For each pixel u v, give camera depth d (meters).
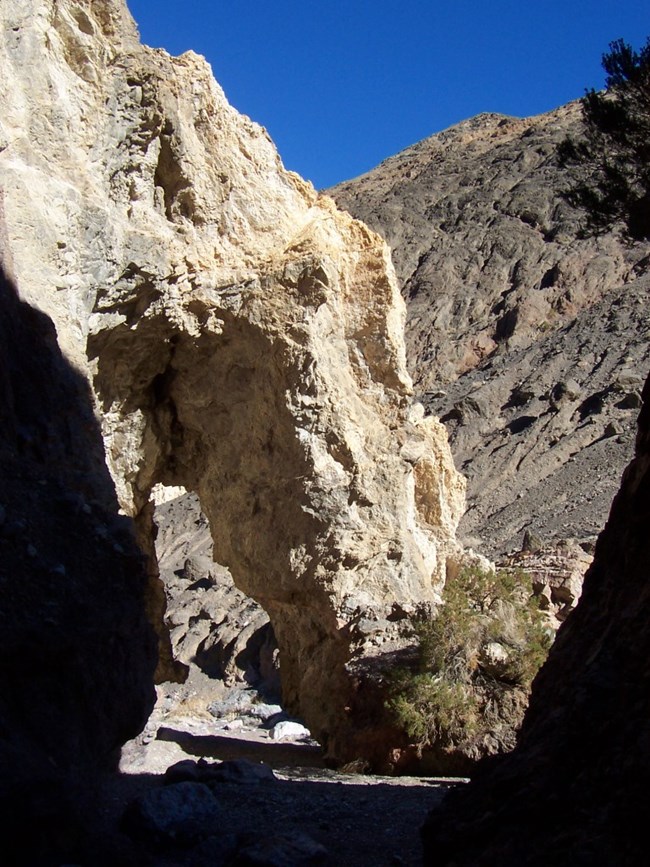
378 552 17.41
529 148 95.75
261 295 16.72
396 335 18.20
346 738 15.18
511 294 74.00
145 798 8.98
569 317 69.62
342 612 16.88
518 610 15.72
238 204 17.14
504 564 24.03
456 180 95.38
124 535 9.78
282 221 17.47
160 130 15.94
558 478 48.91
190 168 16.36
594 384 57.75
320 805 10.73
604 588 8.84
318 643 17.72
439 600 18.45
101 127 14.84
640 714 6.96
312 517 17.02
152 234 15.61
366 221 90.75
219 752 15.98
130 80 15.39
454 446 56.81
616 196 13.62
